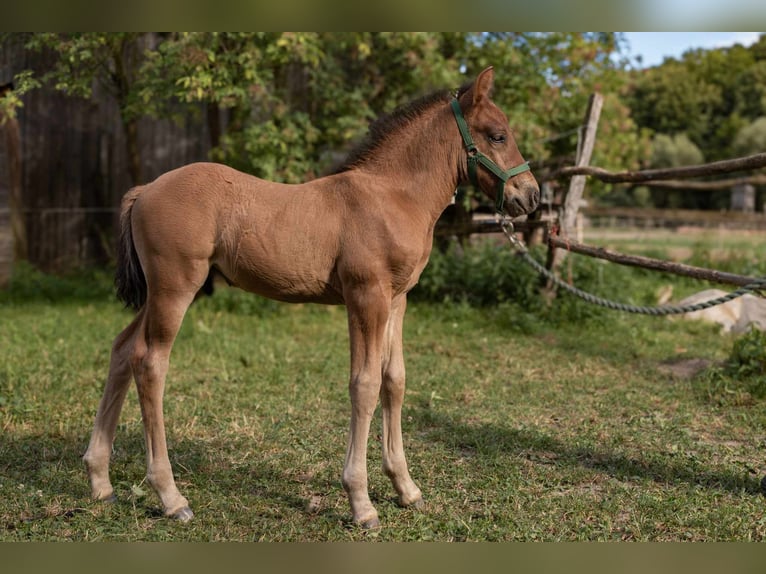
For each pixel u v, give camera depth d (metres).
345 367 6.35
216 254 3.33
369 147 3.53
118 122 11.33
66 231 11.27
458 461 4.18
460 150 3.47
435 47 9.32
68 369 5.89
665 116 34.50
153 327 3.27
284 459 4.13
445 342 7.38
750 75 33.75
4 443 4.27
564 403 5.40
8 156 10.54
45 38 6.94
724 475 3.96
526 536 3.21
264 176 8.64
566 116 10.33
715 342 7.55
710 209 31.59
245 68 7.96
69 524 3.27
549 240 6.26
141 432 4.55
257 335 7.54
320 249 3.28
